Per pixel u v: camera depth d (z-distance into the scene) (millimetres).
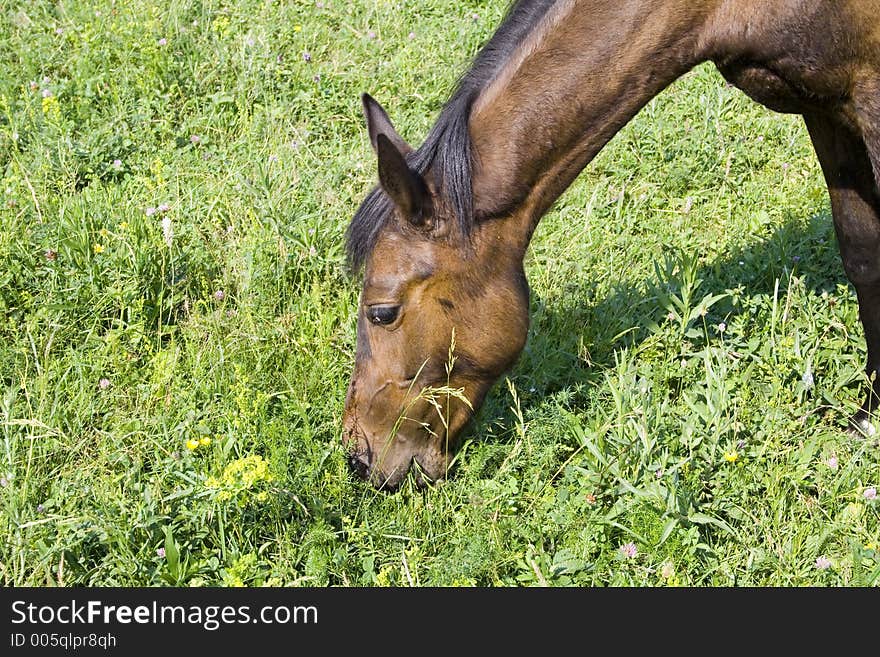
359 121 6742
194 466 4184
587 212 5883
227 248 5672
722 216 6062
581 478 4176
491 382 4188
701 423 4445
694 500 4035
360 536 4039
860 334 4992
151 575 3818
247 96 6918
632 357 4781
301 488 4109
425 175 3793
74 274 5270
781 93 4008
